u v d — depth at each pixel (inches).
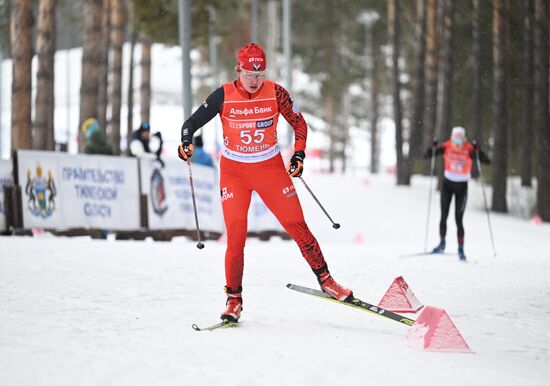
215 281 502.6
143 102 1984.5
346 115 3983.8
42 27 1234.0
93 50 1296.8
